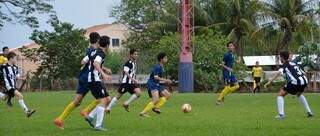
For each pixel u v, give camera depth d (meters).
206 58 54.12
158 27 78.31
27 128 15.44
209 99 31.31
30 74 71.31
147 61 76.62
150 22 81.88
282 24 67.88
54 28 70.12
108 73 15.90
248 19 71.88
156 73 20.58
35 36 70.25
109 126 15.79
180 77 50.06
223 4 72.88
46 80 70.31
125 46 88.81
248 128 14.80
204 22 74.75
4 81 25.05
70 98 34.00
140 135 13.35
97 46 14.98
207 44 54.56
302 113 20.42
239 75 54.56
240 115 19.59
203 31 71.12
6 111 23.22
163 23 77.94
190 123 16.48
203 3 77.19
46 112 22.12
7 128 15.45
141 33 84.19
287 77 18.88
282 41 68.12
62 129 15.06
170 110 22.67
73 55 70.00
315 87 54.56
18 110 23.83
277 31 68.69
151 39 81.38
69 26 70.44
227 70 26.97
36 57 71.25
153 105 20.25
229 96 34.75
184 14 50.69
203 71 54.25
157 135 13.30
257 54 89.00
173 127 15.23
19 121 17.89
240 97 33.25
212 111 21.83
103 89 14.95
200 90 54.91
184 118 18.48
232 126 15.38
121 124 16.39
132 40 86.38
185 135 13.25
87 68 15.00
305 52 54.94
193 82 52.06
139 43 84.00
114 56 91.25
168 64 55.06
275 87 52.12
